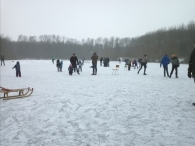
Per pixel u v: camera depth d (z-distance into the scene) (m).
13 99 8.59
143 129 4.81
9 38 133.00
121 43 133.00
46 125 5.31
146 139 4.24
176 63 16.77
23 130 5.01
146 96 8.78
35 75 19.23
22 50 129.00
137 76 18.52
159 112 6.20
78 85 12.44
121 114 6.08
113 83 13.37
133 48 100.00
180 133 4.48
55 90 10.64
